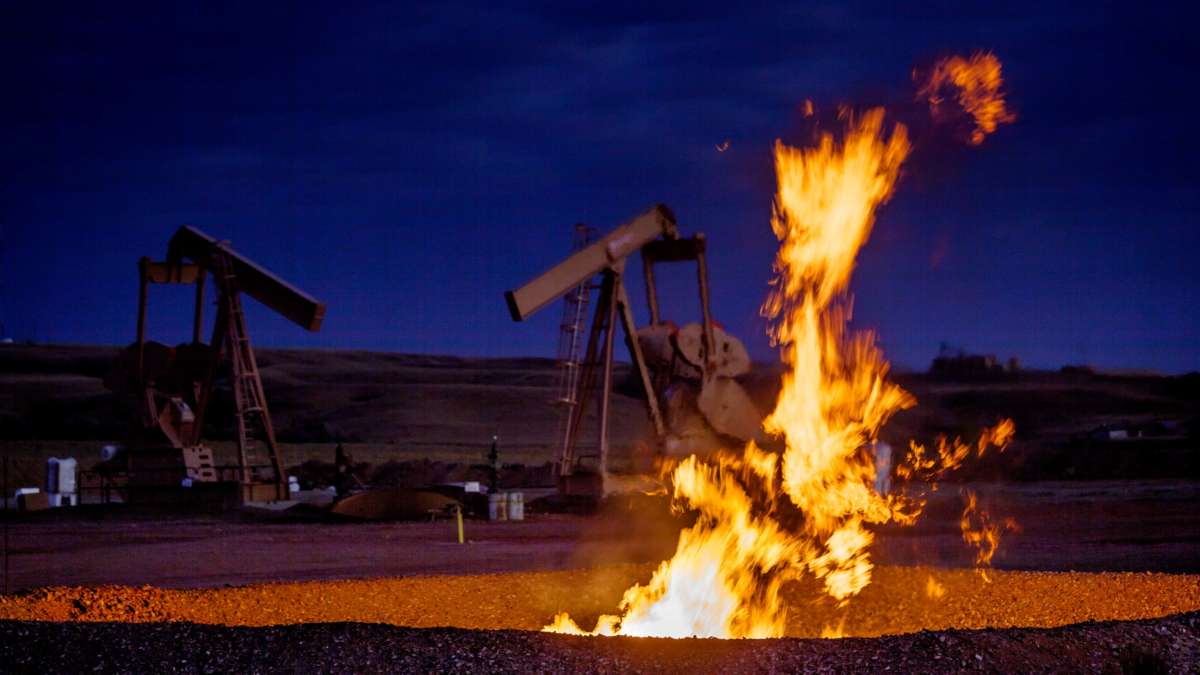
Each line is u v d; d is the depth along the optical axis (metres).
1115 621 10.36
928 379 110.75
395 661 9.43
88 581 19.86
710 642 9.75
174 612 13.88
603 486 38.53
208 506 40.53
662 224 41.06
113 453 45.66
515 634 9.95
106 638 9.98
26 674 9.30
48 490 44.34
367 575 20.34
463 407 145.62
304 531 31.47
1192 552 23.00
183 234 42.41
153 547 26.78
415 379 183.25
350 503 35.84
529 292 37.88
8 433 105.56
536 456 97.44
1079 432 91.06
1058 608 14.36
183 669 9.39
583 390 40.34
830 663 9.20
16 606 13.19
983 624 13.85
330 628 10.11
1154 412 99.12
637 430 133.88
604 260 39.62
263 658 9.54
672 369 40.34
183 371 42.84
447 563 22.34
